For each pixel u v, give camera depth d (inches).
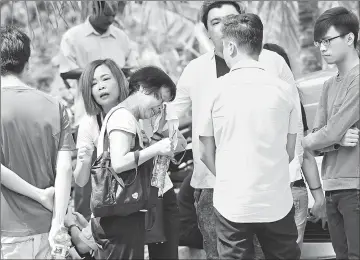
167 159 431.8
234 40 413.4
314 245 552.1
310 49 803.4
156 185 426.9
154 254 486.9
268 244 409.7
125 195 412.5
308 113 537.6
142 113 430.9
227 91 405.7
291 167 471.5
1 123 379.9
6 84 385.4
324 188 452.8
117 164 407.5
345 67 444.1
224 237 406.0
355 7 792.9
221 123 405.4
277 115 402.6
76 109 600.4
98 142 425.7
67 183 389.4
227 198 403.2
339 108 440.5
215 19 486.3
